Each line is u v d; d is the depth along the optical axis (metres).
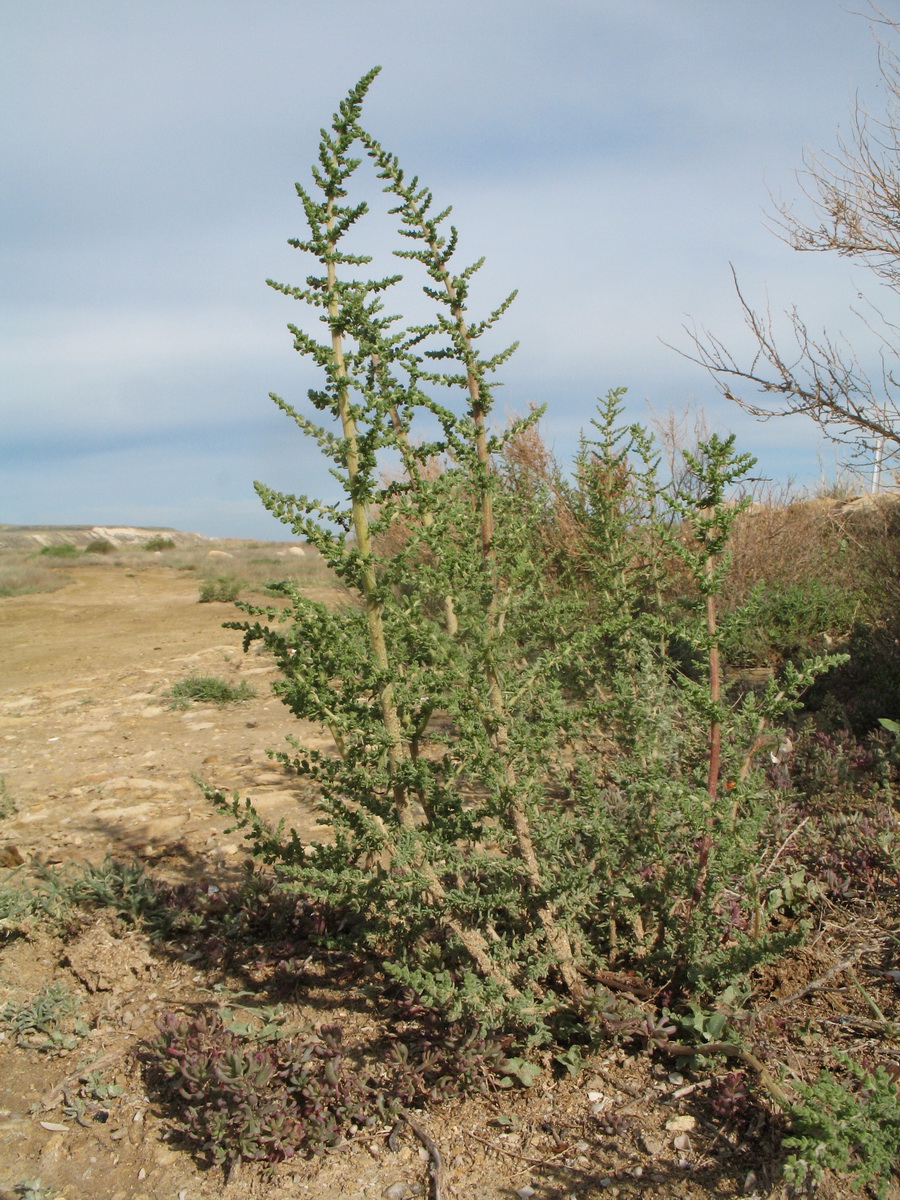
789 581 7.06
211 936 3.38
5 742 6.86
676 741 3.24
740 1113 2.25
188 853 4.24
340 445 2.52
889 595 6.14
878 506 7.84
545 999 2.47
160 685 8.55
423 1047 2.54
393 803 2.78
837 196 5.34
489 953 2.61
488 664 2.58
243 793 5.06
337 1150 2.32
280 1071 2.48
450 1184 2.17
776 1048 2.46
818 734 4.45
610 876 2.81
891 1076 2.12
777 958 2.81
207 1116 2.33
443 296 2.61
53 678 9.74
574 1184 2.12
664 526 3.86
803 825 3.50
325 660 2.59
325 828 4.38
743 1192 2.03
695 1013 2.47
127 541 59.16
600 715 3.45
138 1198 2.23
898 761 4.21
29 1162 2.38
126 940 3.33
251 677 8.77
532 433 7.12
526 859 2.59
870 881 3.18
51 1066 2.80
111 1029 2.95
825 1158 1.79
